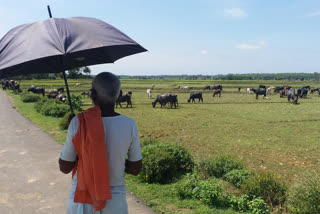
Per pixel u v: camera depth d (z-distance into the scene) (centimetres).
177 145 721
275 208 458
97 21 221
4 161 738
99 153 178
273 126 1530
